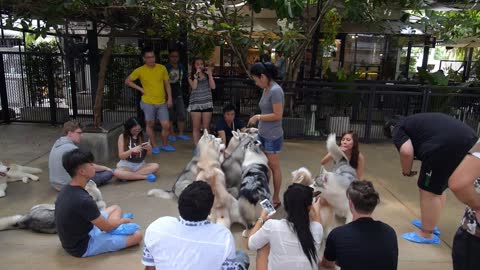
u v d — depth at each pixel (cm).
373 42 1112
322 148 718
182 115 738
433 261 339
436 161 337
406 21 951
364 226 224
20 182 499
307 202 240
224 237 200
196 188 201
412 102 788
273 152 419
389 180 555
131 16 659
